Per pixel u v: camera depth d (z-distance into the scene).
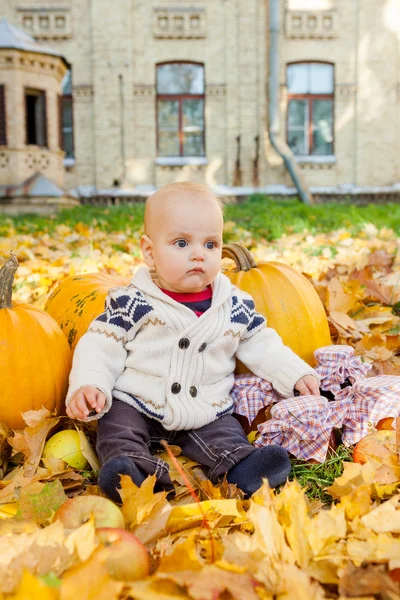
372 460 2.24
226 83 18.80
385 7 18.81
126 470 2.02
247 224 10.97
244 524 1.94
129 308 2.46
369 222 10.41
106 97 18.61
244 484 2.17
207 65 18.75
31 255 6.73
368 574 1.54
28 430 2.38
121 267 6.20
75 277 3.33
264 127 18.89
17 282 5.44
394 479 2.12
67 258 6.63
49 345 2.62
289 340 2.89
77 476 2.27
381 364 3.36
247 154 18.97
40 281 5.34
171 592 1.48
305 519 1.75
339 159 19.27
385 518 1.82
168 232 2.41
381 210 13.01
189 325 2.44
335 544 1.74
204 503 1.94
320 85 19.14
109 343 2.43
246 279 2.99
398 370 3.31
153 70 18.67
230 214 12.62
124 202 18.78
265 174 19.05
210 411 2.43
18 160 15.95
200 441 2.37
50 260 6.75
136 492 1.91
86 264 5.78
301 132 19.27
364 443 2.31
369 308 4.35
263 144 18.95
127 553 1.57
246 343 2.66
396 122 19.19
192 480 2.24
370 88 19.03
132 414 2.35
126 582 1.52
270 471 2.17
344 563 1.66
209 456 2.29
